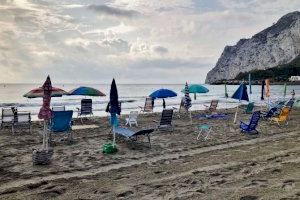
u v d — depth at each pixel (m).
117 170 8.66
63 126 11.98
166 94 19.17
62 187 7.19
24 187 7.19
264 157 9.88
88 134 14.36
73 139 13.14
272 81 182.88
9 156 10.25
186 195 6.57
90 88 17.23
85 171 8.64
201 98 56.16
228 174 8.06
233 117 21.39
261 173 8.07
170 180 7.66
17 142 12.59
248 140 13.22
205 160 9.66
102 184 7.42
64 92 16.22
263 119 19.52
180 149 11.36
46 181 7.60
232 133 14.81
